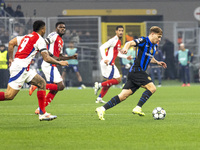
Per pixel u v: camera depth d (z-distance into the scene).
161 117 23.34
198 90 53.81
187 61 63.88
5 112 28.69
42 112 21.03
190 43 71.81
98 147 15.45
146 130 19.28
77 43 63.91
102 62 36.53
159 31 22.86
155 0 77.38
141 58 22.92
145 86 23.17
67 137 17.56
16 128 20.16
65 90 55.88
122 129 19.62
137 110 23.41
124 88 22.95
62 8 75.06
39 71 59.00
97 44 64.44
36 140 16.91
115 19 74.44
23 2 74.25
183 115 25.77
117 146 15.62
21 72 20.30
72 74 62.25
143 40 22.81
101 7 76.06
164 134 18.19
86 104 35.59
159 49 66.56
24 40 20.64
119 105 33.84
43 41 20.61
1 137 17.59
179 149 15.05
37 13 74.69
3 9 67.69
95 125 21.08
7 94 20.34
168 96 44.47
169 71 66.44
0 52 59.22
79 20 64.69
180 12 78.12
